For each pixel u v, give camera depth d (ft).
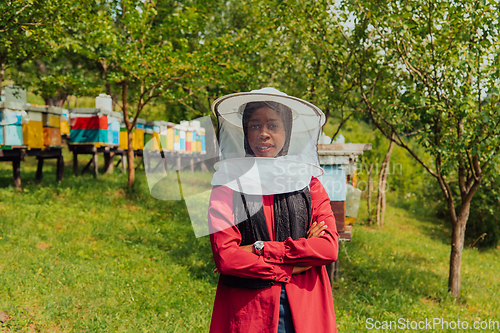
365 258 22.82
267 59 26.89
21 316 11.84
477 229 32.63
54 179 30.73
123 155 40.60
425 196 41.32
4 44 20.42
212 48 25.63
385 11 15.06
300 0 17.88
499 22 13.93
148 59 24.29
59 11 20.97
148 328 12.05
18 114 24.29
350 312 15.08
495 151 15.34
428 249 27.76
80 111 31.73
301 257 5.08
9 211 21.70
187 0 27.04
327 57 18.65
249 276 5.05
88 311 12.62
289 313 5.12
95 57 24.89
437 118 16.39
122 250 18.99
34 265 15.35
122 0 23.94
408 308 16.08
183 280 16.34
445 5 14.67
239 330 5.07
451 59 14.42
